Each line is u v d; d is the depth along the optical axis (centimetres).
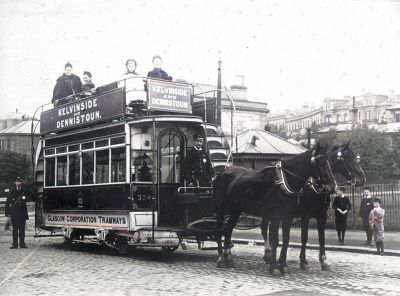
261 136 2758
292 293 847
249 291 871
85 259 1342
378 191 2300
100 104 1456
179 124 1374
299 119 10938
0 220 3053
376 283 948
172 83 1419
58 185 1675
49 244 1786
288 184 1066
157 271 1116
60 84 1741
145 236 1284
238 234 2078
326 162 1041
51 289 905
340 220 1681
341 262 1281
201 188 1284
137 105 1395
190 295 841
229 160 1438
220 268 1165
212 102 1503
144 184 1329
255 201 1125
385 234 1966
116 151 1373
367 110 9306
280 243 1770
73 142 1592
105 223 1411
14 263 1265
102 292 873
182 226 1284
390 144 4156
